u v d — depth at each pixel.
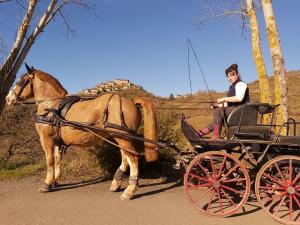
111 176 9.58
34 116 8.38
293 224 5.95
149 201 7.41
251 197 7.49
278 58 9.71
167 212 6.71
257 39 10.82
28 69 8.56
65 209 6.93
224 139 6.56
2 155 19.42
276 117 9.76
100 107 7.62
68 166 10.16
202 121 13.26
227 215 6.39
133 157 7.60
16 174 10.05
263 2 9.88
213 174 6.46
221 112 6.70
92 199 7.57
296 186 5.95
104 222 6.23
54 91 8.40
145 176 9.70
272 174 6.48
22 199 7.62
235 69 7.10
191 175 6.71
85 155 10.16
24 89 8.57
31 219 6.42
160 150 9.80
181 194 7.94
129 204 7.21
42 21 14.70
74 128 7.79
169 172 9.90
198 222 6.19
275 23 9.78
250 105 6.37
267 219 6.29
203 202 7.30
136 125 7.70
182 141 9.98
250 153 6.50
